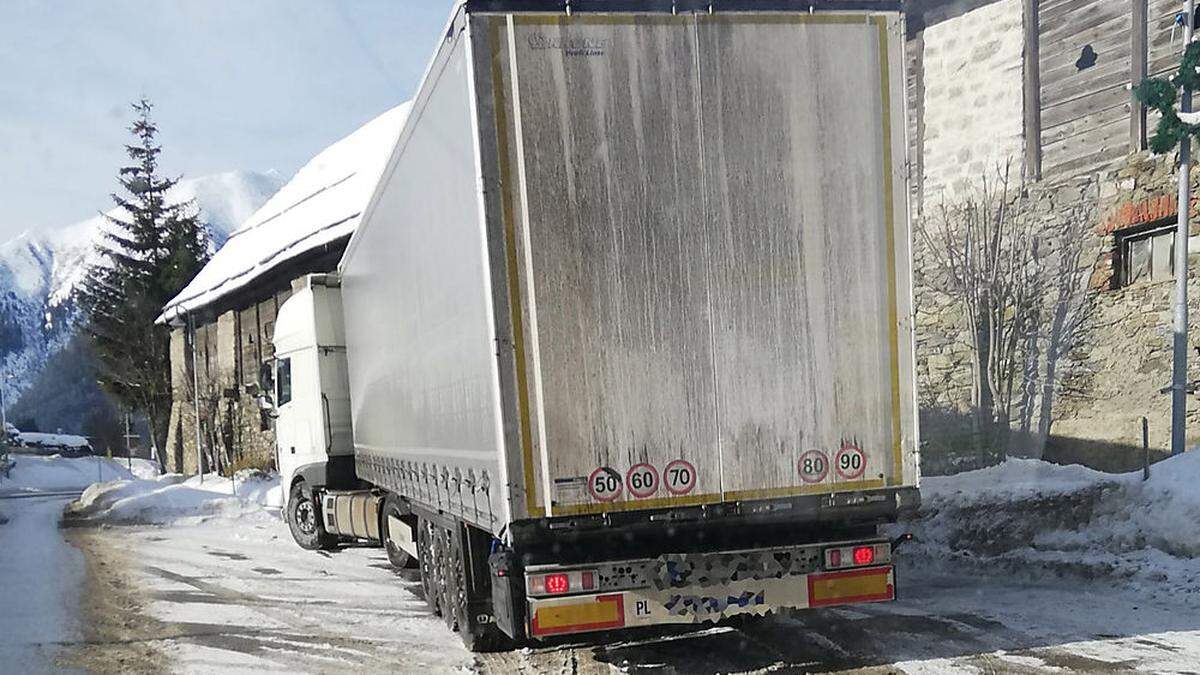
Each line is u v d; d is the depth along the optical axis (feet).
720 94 16.66
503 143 15.93
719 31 16.66
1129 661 18.10
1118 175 38.37
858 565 17.61
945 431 40.57
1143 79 34.55
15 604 29.89
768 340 16.83
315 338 37.73
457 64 16.72
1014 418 39.70
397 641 22.86
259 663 21.48
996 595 24.30
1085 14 39.93
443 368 19.75
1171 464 27.61
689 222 16.56
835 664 18.89
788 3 16.85
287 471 41.78
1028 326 39.65
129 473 134.51
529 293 15.97
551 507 15.94
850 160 17.13
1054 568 25.88
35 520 59.00
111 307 135.64
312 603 28.30
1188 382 34.73
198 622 26.18
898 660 18.92
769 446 16.79
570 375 16.10
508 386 15.84
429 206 19.97
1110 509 27.27
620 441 16.24
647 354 16.37
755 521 16.90
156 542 45.65
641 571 16.79
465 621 20.76
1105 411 37.93
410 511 27.02
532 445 15.94
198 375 101.45
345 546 40.70
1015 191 42.09
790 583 17.33
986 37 43.86
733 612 17.07
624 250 16.31
